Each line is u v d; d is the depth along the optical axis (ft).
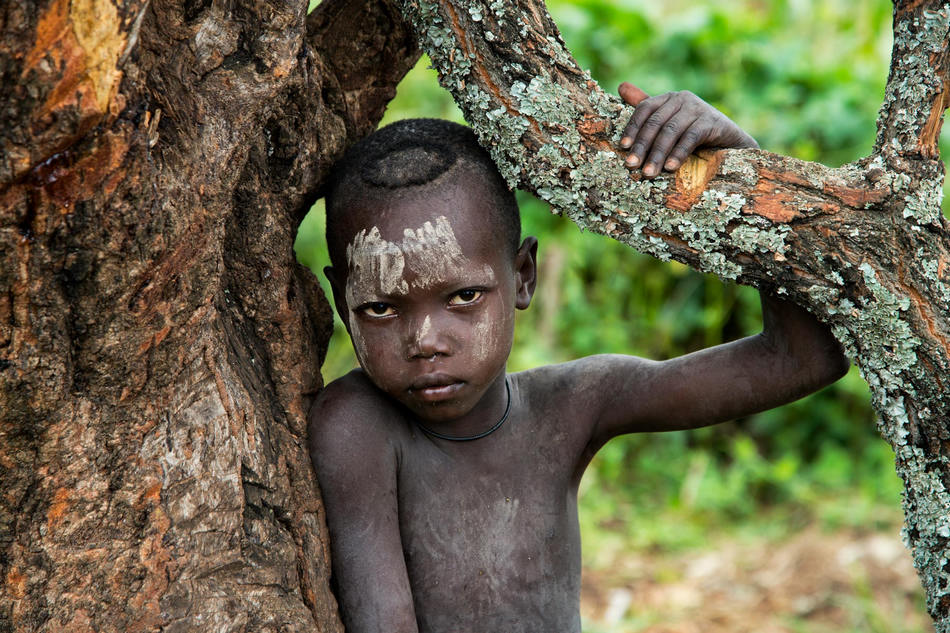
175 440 7.83
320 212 25.88
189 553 7.88
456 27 8.15
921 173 7.81
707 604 21.39
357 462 9.29
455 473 10.00
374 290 8.89
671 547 23.77
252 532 8.32
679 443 27.25
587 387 10.45
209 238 7.73
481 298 9.03
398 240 8.77
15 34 6.00
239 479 8.17
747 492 26.14
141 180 6.79
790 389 9.48
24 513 7.38
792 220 7.81
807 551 22.56
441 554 9.82
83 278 6.95
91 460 7.47
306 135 8.84
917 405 7.91
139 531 7.70
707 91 27.30
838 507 24.29
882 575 21.54
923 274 7.71
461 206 8.90
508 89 8.13
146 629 7.70
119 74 6.37
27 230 6.68
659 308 27.73
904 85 7.89
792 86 27.30
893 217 7.75
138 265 7.06
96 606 7.57
